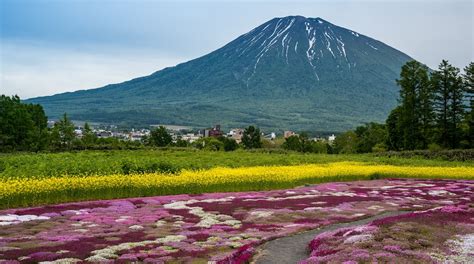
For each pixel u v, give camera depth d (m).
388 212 29.17
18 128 78.12
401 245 17.25
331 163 54.72
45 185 29.77
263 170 42.22
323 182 45.34
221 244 19.86
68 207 28.41
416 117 85.50
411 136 85.94
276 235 21.95
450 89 82.62
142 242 20.02
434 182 45.84
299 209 29.28
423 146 85.62
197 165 45.09
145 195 34.12
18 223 23.80
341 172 46.94
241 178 38.28
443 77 83.00
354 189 39.59
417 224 20.61
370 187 41.25
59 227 23.12
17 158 46.84
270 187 39.91
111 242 20.02
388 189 39.84
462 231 19.72
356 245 17.58
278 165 50.44
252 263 17.56
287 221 25.81
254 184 38.94
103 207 28.81
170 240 20.50
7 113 77.19
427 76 84.75
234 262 17.00
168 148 85.06
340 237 19.69
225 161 52.44
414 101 84.69
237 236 21.58
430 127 84.94
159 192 34.75
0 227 22.80
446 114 83.62
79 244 19.50
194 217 26.47
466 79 82.25
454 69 82.25
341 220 26.11
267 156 63.28
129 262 16.89
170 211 28.09
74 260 17.00
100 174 35.25
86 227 23.27
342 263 15.35
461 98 82.75
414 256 15.91
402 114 85.81
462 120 83.44
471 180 48.47
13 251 18.14
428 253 16.36
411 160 62.44
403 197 35.34
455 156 68.94
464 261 15.56
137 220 25.27
